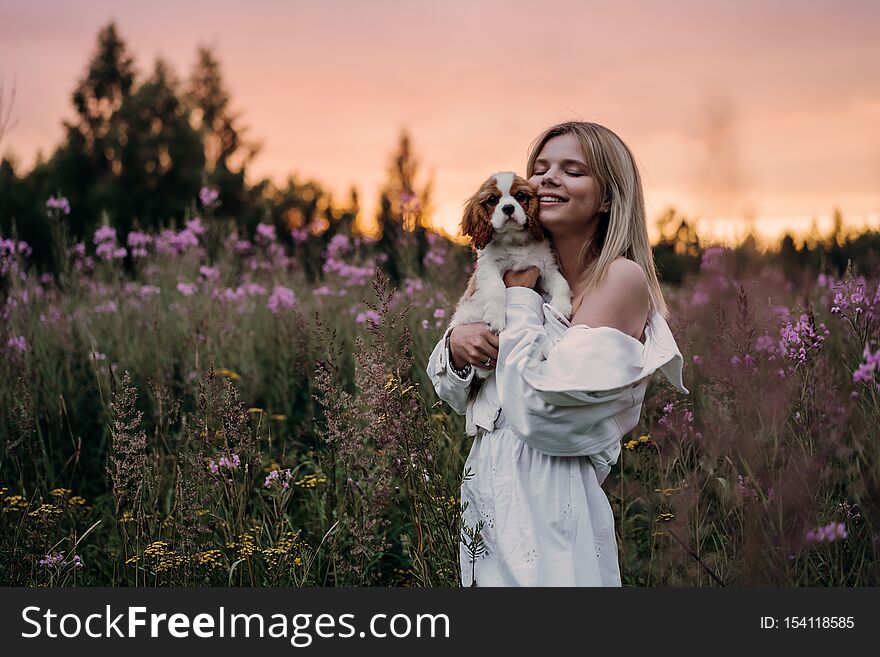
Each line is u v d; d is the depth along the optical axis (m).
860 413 4.02
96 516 4.84
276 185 33.81
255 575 4.10
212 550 3.99
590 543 2.96
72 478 5.10
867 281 4.38
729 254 5.01
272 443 5.54
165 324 7.03
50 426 5.48
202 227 9.15
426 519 3.63
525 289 3.33
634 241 3.28
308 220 31.98
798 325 3.97
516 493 2.98
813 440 3.81
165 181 31.89
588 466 3.06
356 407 4.15
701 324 4.95
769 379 4.04
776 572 3.60
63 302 7.87
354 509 4.07
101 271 8.36
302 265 9.53
